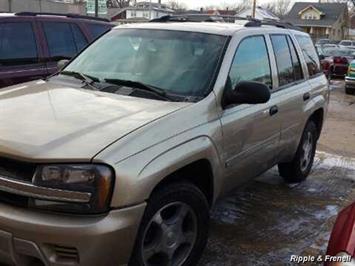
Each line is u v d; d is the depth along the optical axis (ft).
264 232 15.42
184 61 13.71
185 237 11.89
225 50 13.88
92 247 9.25
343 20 273.33
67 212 9.41
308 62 19.89
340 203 18.34
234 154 13.51
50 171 9.39
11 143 9.72
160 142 10.59
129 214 9.61
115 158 9.61
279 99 16.28
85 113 11.16
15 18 21.70
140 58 14.23
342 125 36.19
